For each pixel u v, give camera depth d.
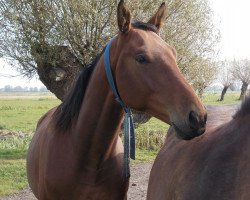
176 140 2.50
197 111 2.06
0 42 10.28
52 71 10.46
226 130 1.91
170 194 2.08
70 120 3.00
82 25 9.90
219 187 1.66
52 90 10.80
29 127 17.89
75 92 2.99
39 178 3.22
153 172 2.55
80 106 2.95
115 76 2.59
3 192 6.43
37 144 3.49
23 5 10.06
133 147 2.84
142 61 2.31
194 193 1.80
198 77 11.86
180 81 2.18
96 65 2.84
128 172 2.89
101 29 10.00
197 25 11.26
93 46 10.12
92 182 2.94
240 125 1.81
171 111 2.15
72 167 2.92
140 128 12.91
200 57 11.79
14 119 22.55
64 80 10.53
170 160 2.30
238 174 1.60
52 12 9.98
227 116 2.57
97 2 9.86
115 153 3.04
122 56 2.45
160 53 2.30
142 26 2.54
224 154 1.75
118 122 2.83
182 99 2.11
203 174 1.80
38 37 10.10
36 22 10.06
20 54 10.26
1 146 10.63
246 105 1.85
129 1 9.71
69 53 10.38
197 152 2.01
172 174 2.16
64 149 2.98
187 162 2.03
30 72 10.65
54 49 10.13
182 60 11.43
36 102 45.91
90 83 2.86
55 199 3.05
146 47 2.32
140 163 9.14
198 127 2.04
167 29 10.69
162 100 2.21
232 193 1.58
